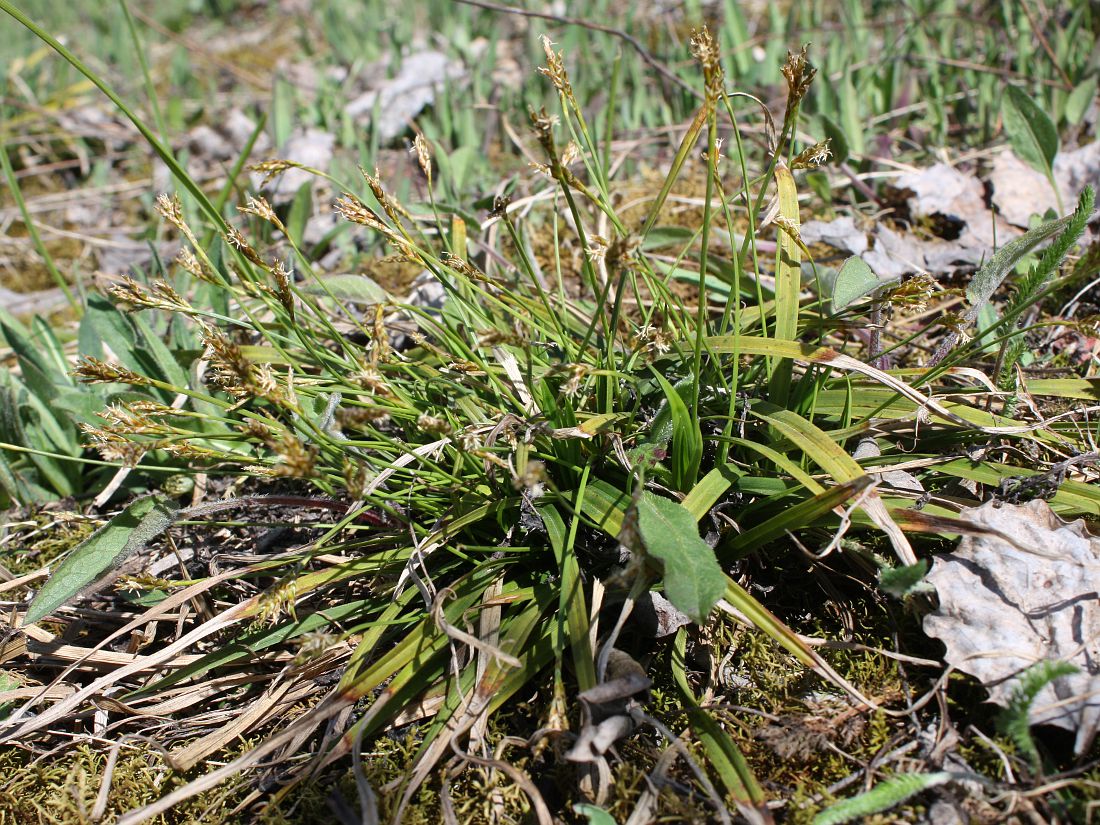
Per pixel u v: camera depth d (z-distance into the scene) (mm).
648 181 506
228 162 615
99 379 231
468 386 291
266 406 346
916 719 227
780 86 533
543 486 257
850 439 281
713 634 255
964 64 494
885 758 222
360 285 339
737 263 245
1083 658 216
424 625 242
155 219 547
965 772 205
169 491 349
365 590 285
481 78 592
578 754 206
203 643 279
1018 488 255
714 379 271
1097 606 222
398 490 288
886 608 250
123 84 812
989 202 427
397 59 666
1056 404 317
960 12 618
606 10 703
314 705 258
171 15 1012
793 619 260
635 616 255
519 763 234
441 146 497
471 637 223
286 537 319
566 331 305
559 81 237
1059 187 427
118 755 255
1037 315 361
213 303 390
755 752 231
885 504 247
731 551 253
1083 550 232
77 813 237
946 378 316
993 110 489
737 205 461
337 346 382
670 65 579
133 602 288
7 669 281
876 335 283
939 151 470
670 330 252
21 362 349
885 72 521
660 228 382
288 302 253
